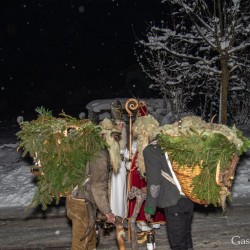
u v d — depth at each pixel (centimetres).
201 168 434
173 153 440
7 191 820
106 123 506
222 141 433
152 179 453
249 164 929
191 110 1412
